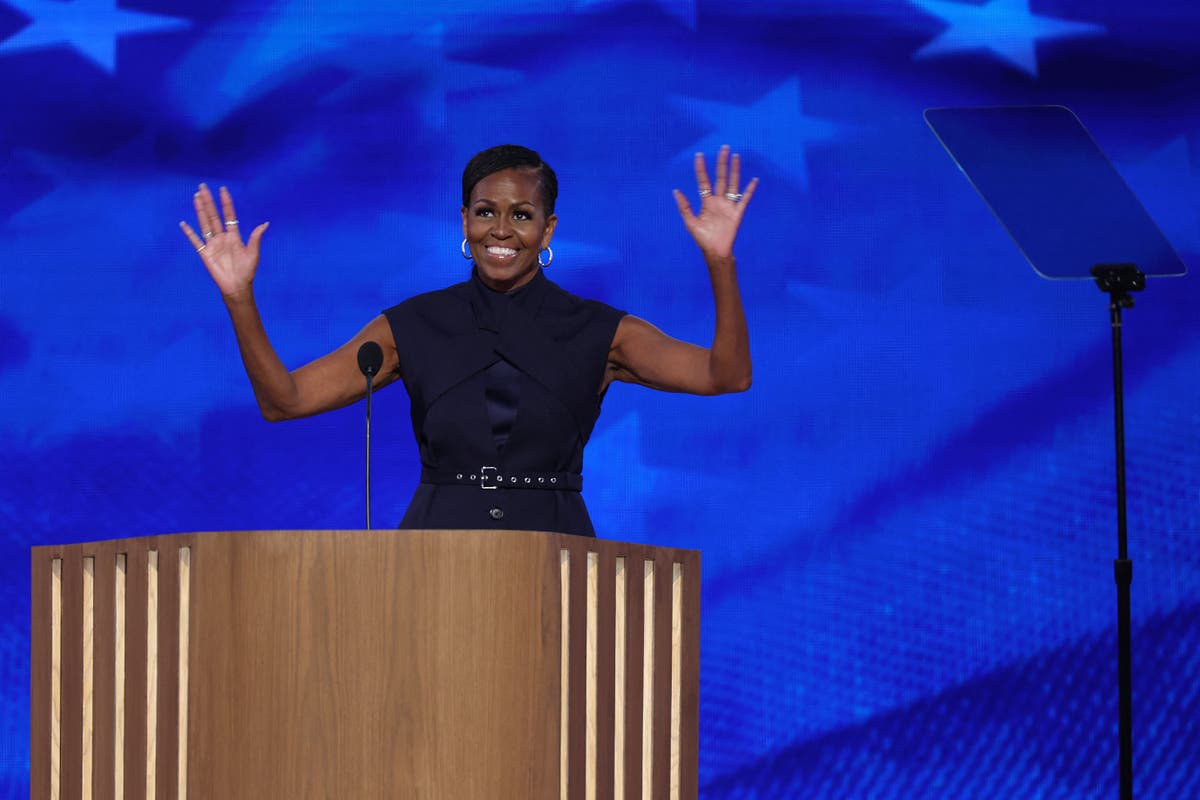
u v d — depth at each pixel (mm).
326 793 8977
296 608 9078
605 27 19969
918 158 19875
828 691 19391
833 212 19859
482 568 9047
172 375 19812
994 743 19281
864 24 19953
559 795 9016
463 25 20016
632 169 19922
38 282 19859
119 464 19719
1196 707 19219
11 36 19953
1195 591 19297
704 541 19562
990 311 19734
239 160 20000
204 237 10961
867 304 19766
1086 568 19422
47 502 19625
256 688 9078
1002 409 19625
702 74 19969
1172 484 19453
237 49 20047
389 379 12234
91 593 10453
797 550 19531
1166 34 19797
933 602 19469
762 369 19719
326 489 19719
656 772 10414
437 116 20000
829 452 19625
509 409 11711
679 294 19812
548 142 19953
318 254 19938
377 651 9023
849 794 19266
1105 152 19797
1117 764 19188
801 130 19922
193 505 19688
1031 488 19531
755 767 19328
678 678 10805
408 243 19953
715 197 11039
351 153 20000
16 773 19312
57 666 10789
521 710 8992
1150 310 19609
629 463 19625
